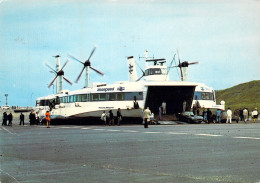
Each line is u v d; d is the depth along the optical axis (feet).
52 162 35.14
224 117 161.48
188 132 78.64
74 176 27.55
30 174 28.78
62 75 239.71
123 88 153.07
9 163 34.91
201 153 39.24
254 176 26.02
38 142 59.82
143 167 30.96
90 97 162.91
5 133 91.56
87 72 193.26
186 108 155.63
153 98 149.89
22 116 178.19
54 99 195.93
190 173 27.66
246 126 111.24
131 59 194.18
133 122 164.96
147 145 49.65
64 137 71.46
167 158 35.99
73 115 162.30
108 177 26.86
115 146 49.34
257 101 386.32
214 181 24.61
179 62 180.14
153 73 164.66
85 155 39.99
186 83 143.33
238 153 38.70
